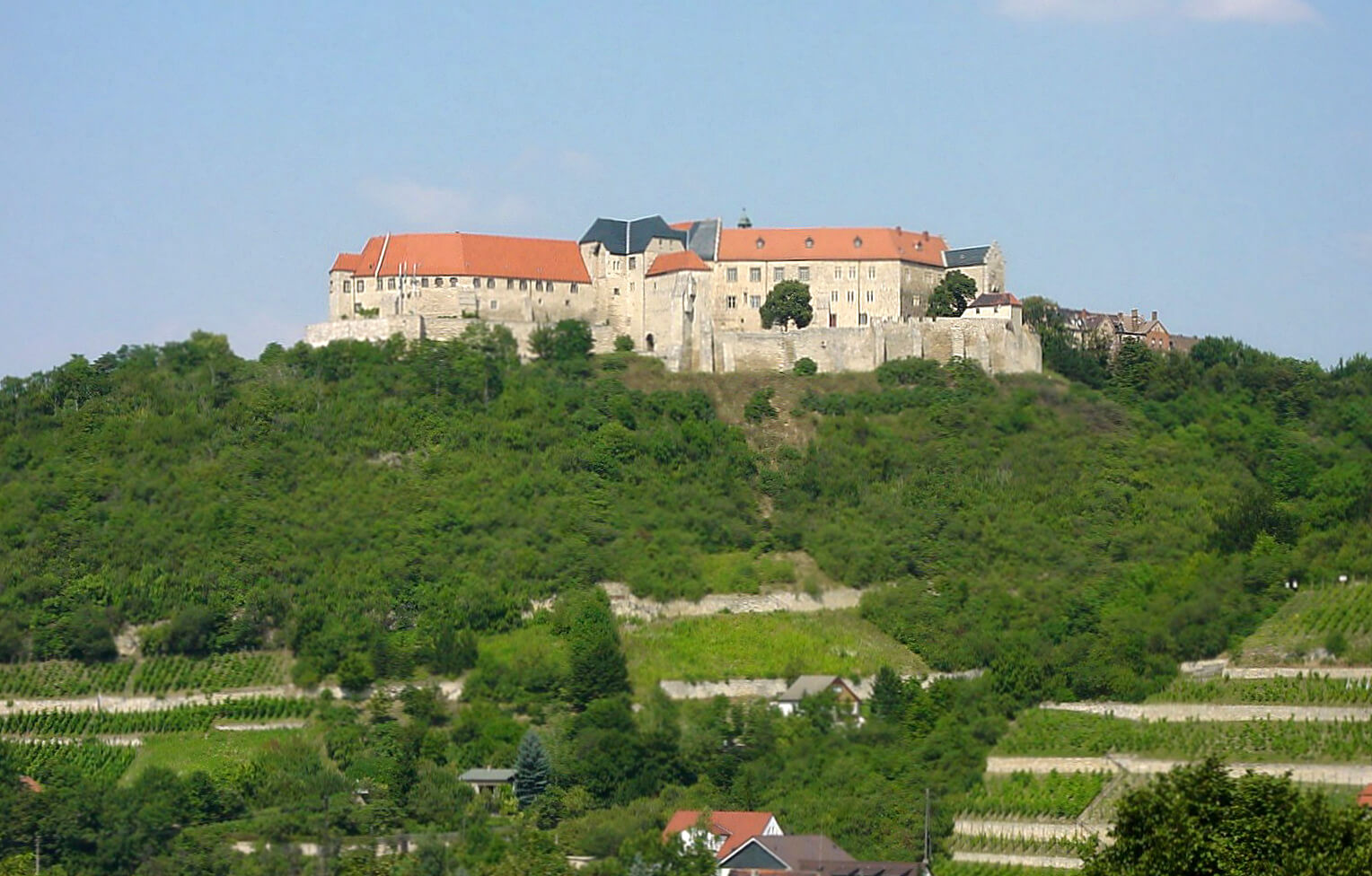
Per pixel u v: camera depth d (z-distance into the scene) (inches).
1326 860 7037.4
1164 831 7253.9
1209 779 7431.1
